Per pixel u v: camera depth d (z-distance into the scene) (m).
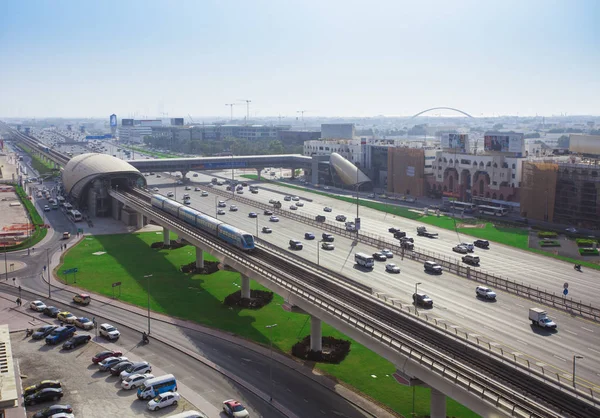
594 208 178.25
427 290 110.06
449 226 183.50
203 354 87.19
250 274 102.31
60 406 70.00
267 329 97.62
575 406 54.12
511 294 108.50
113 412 70.25
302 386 76.50
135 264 142.00
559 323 92.56
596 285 117.00
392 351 64.69
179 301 113.25
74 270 126.69
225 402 69.50
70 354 88.62
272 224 183.38
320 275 97.81
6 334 75.12
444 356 62.97
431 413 62.75
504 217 199.25
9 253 155.75
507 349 80.44
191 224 149.12
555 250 150.75
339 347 88.25
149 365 81.31
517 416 50.31
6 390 58.56
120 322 102.12
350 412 69.31
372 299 84.00
